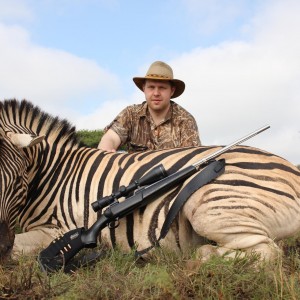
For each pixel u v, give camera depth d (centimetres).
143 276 281
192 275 274
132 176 351
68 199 365
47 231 366
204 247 320
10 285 274
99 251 334
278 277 269
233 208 316
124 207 327
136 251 339
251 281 268
